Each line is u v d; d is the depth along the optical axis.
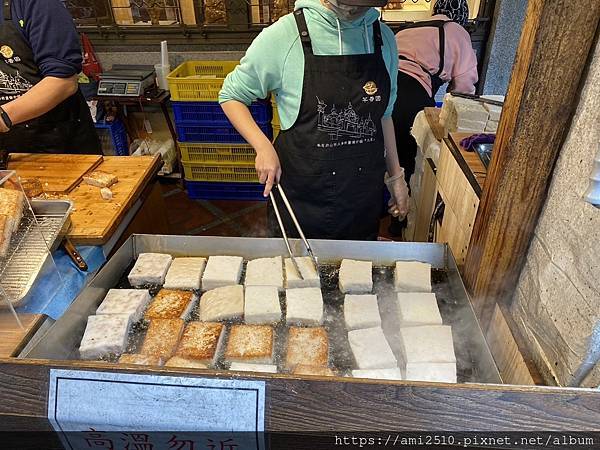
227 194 3.62
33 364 0.83
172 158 3.79
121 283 1.45
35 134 2.19
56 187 1.71
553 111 0.98
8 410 0.80
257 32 3.52
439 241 1.77
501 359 1.20
